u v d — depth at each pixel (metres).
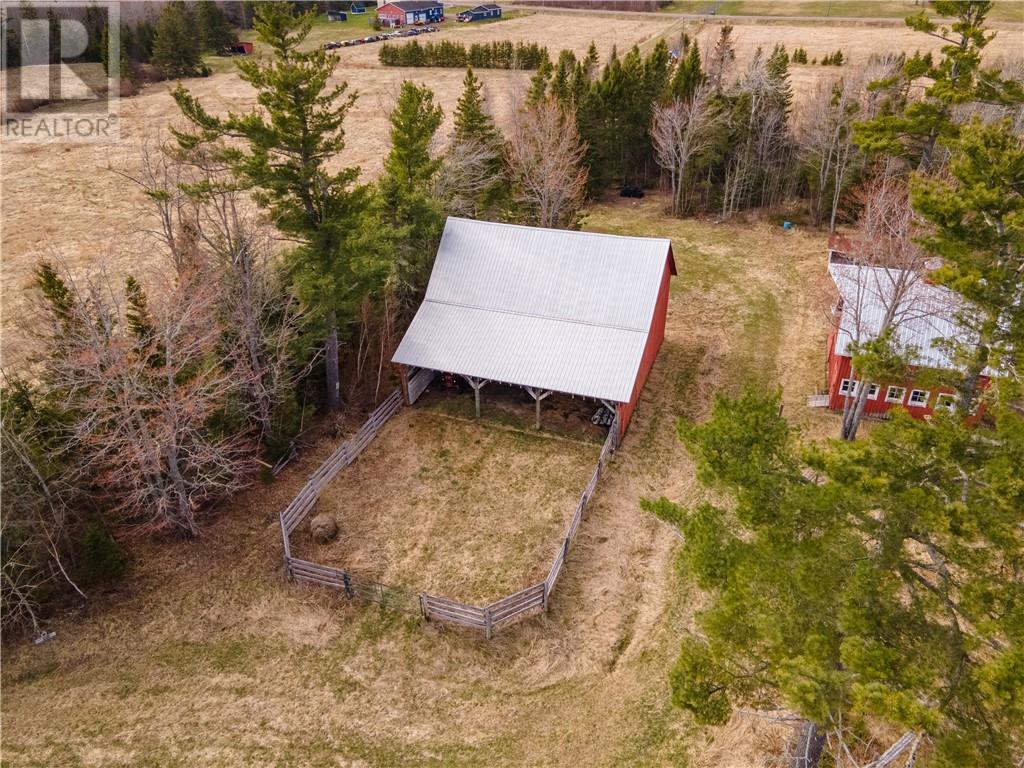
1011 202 12.60
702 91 48.62
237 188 25.98
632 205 53.44
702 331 36.31
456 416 30.69
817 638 11.93
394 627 21.08
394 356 29.78
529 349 29.17
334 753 17.69
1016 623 11.08
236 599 22.00
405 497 26.31
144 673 19.67
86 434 20.20
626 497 26.06
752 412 14.02
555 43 98.94
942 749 10.95
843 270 28.73
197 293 23.33
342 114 27.02
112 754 17.58
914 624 12.29
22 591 20.66
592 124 51.16
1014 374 13.20
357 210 28.70
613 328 29.39
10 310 35.31
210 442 23.41
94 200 52.06
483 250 32.28
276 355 26.77
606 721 18.36
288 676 19.66
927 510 11.69
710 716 13.96
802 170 48.31
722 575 13.80
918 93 56.22
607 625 21.11
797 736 16.23
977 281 12.62
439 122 38.53
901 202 29.19
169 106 76.62
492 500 26.05
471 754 17.69
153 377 21.94
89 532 21.20
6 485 19.53
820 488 12.98
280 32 24.53
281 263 30.61
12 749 17.67
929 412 28.11
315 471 27.47
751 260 43.59
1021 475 11.30
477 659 20.08
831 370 30.47
